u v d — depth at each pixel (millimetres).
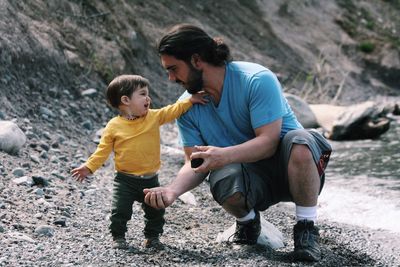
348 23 23938
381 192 8172
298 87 18781
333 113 13641
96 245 4809
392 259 5375
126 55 13188
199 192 7297
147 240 4844
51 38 11008
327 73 20672
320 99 18609
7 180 6246
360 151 11203
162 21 16344
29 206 5641
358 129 12484
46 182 6395
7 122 7430
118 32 13508
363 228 6523
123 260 4461
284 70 19250
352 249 5551
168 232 5516
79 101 10500
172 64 4539
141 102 4758
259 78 4582
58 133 8875
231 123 4730
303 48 21172
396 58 22844
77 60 11312
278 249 5082
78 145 8695
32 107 9234
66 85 10562
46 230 4996
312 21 22859
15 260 4273
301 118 13438
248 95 4598
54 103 9812
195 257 4637
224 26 19047
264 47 19688
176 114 4773
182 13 17609
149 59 14180
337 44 22547
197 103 4793
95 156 4734
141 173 4758
